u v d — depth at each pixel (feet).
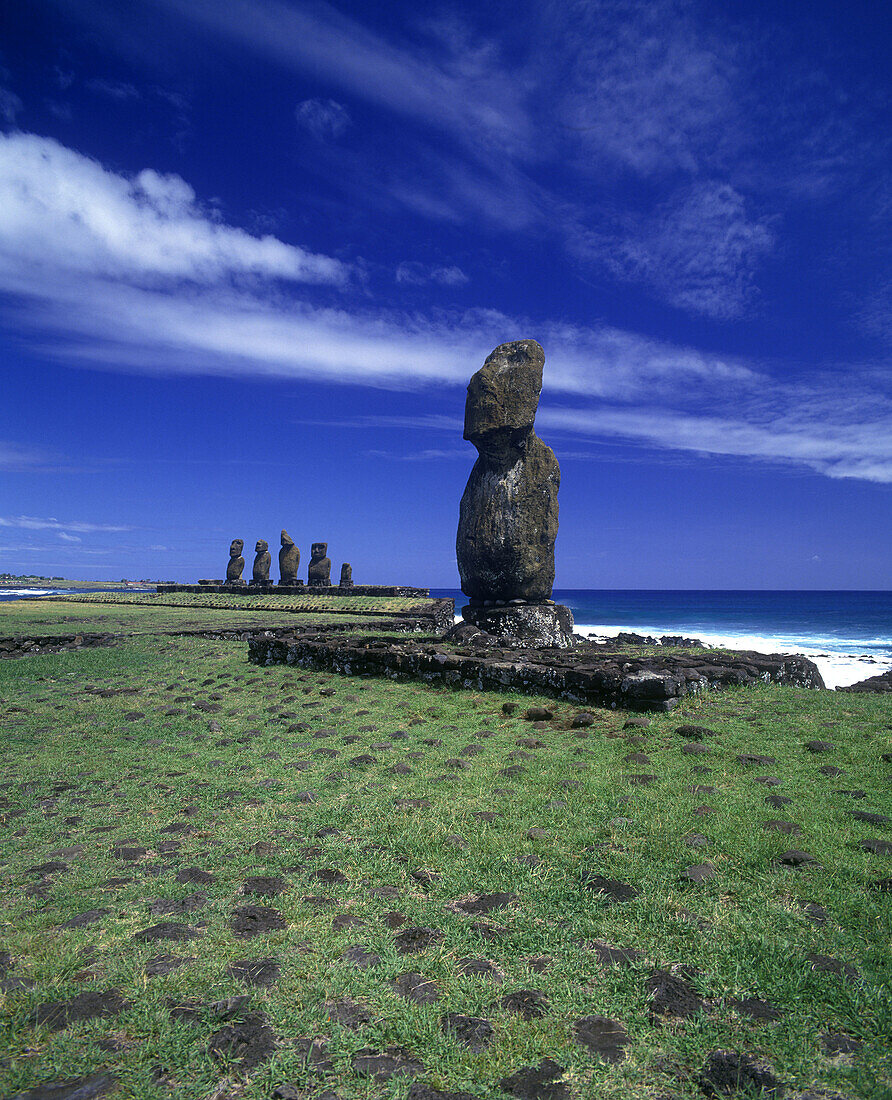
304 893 12.07
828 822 13.94
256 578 143.33
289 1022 8.48
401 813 15.67
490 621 41.57
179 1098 7.29
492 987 9.16
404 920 11.03
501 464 42.75
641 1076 7.59
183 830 15.53
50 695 34.09
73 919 11.28
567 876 12.23
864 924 10.21
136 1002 8.86
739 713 23.30
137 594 139.33
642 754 19.20
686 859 12.53
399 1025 8.38
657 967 9.51
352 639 41.68
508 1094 7.36
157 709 30.27
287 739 23.90
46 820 16.63
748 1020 8.37
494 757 20.11
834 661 76.43
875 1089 7.20
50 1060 7.84
